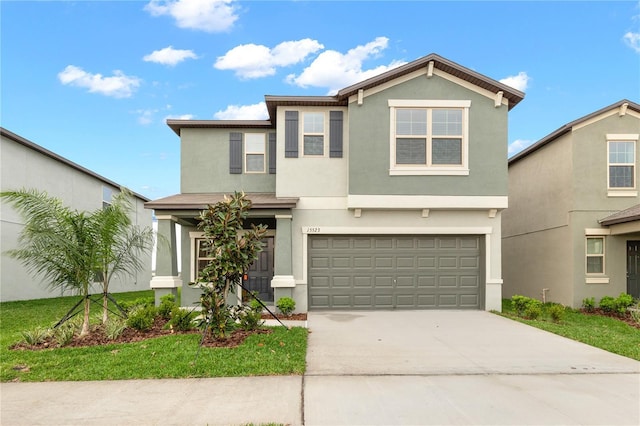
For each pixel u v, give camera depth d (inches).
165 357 248.4
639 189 508.1
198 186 527.2
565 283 519.8
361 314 434.0
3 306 524.7
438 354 271.6
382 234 465.7
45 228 297.4
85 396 194.1
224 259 287.7
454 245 470.6
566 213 519.5
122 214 326.6
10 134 554.6
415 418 171.6
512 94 451.8
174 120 518.9
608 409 182.9
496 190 453.1
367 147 451.2
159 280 434.3
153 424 165.3
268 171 526.0
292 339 297.6
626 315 458.3
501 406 185.5
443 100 454.0
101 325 338.3
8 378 217.0
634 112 513.3
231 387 205.5
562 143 532.1
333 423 166.6
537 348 289.9
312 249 466.0
